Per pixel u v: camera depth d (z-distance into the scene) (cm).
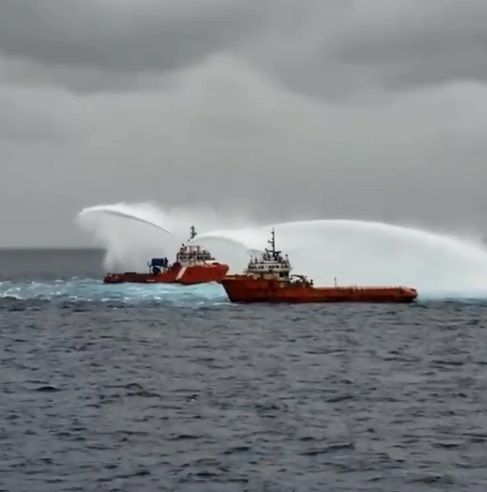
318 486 10981
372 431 13788
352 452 12506
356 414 15125
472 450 12606
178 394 17162
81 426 14125
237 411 15388
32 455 12288
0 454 12331
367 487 10956
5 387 18050
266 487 10950
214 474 11444
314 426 14125
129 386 18125
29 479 11225
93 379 19162
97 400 16525
